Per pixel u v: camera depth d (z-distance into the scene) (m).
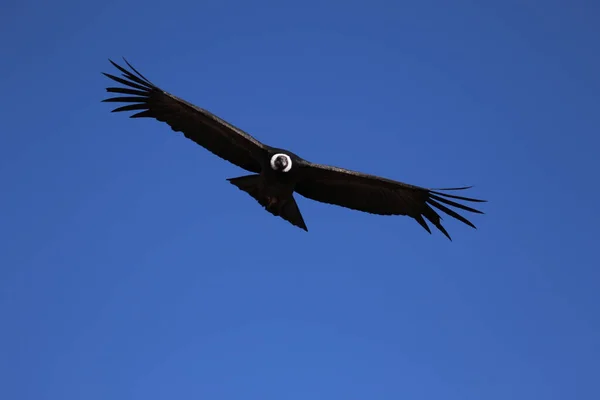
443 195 18.02
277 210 17.88
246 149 17.95
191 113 17.83
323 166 17.72
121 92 18.02
